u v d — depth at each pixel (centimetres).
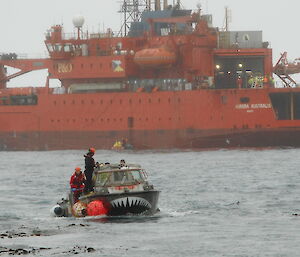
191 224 13850
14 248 12006
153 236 12725
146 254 11419
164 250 11650
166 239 12456
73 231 13325
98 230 13350
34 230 13562
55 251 11719
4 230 13762
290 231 12950
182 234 12862
